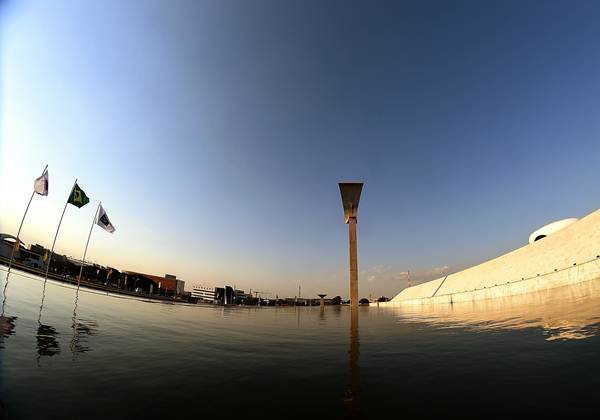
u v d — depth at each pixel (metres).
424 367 5.71
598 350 5.74
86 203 19.17
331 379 5.09
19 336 6.67
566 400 3.72
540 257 30.08
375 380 4.99
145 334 8.97
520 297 25.70
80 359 5.65
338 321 17.92
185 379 4.96
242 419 3.51
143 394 4.23
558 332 8.05
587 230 25.20
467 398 4.02
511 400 3.85
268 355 6.99
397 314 25.61
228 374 5.33
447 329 11.30
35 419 3.35
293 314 28.86
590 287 19.91
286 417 3.58
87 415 3.51
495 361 5.78
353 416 3.59
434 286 63.53
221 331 11.19
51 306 11.84
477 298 35.72
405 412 3.66
